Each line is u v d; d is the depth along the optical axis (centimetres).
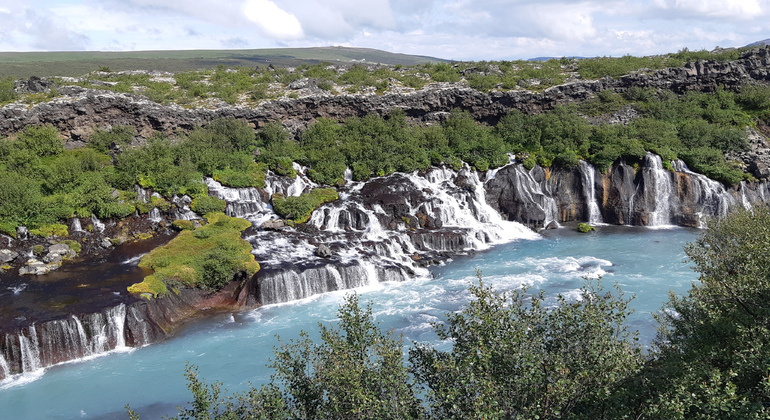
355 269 5666
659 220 7725
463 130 8825
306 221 6881
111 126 7869
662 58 10994
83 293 4847
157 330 4612
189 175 7088
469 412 1781
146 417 3534
